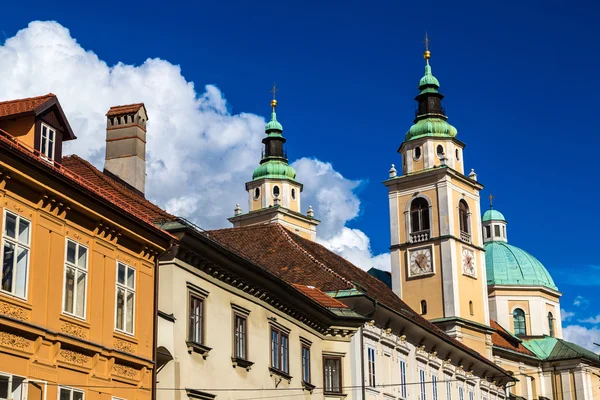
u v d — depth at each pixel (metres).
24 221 28.89
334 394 51.28
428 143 104.31
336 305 52.91
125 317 33.81
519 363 117.69
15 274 28.27
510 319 127.00
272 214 133.88
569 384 121.44
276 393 45.12
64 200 30.36
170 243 36.44
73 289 30.97
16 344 27.98
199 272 39.47
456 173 103.19
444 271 99.75
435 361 67.12
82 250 31.64
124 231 33.59
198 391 38.06
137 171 43.47
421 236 102.25
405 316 60.00
